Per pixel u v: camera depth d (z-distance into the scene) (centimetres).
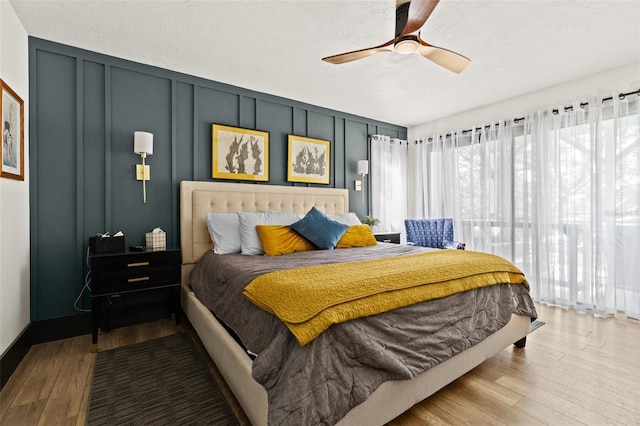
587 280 315
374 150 471
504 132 387
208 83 327
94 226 269
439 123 473
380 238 432
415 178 511
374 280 155
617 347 231
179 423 150
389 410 139
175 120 308
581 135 321
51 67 252
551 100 348
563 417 153
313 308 128
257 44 258
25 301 229
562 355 219
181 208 302
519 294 225
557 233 340
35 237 243
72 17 221
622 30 238
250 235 287
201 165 324
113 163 278
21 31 227
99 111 272
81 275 262
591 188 311
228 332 185
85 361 212
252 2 206
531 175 360
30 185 241
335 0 204
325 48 265
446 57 210
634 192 289
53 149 252
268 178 367
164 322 286
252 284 166
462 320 178
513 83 339
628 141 291
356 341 131
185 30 238
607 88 307
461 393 173
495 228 396
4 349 190
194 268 296
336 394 120
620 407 161
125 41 253
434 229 438
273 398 119
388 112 442
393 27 234
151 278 255
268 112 371
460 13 216
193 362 210
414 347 152
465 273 191
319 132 417
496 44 258
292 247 283
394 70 307
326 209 404
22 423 150
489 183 401
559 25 232
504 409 159
